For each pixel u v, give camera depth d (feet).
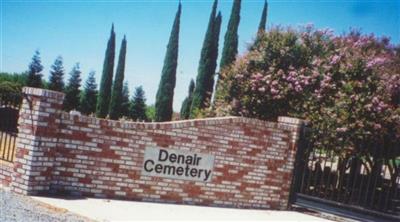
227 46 108.47
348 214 35.29
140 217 24.36
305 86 46.88
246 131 32.45
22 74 183.73
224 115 50.34
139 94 184.44
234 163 32.14
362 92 43.75
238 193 32.50
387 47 57.00
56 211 22.40
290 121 34.88
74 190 26.68
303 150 35.19
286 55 49.21
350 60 46.39
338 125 42.14
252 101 48.65
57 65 181.88
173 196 29.86
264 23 117.60
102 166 27.37
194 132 30.27
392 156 42.06
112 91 157.28
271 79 47.96
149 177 28.91
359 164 42.96
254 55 50.60
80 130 26.58
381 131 42.27
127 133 27.99
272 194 33.99
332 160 41.27
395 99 45.88
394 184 41.42
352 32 55.16
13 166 25.66
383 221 34.37
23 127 25.43
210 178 31.22
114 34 157.58
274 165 33.88
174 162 29.71
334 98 44.75
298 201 37.93
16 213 20.43
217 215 28.35
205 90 113.91
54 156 25.89
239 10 109.09
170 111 130.62
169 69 129.70
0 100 32.96
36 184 25.14
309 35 50.72
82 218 21.97
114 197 27.86
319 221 31.78
